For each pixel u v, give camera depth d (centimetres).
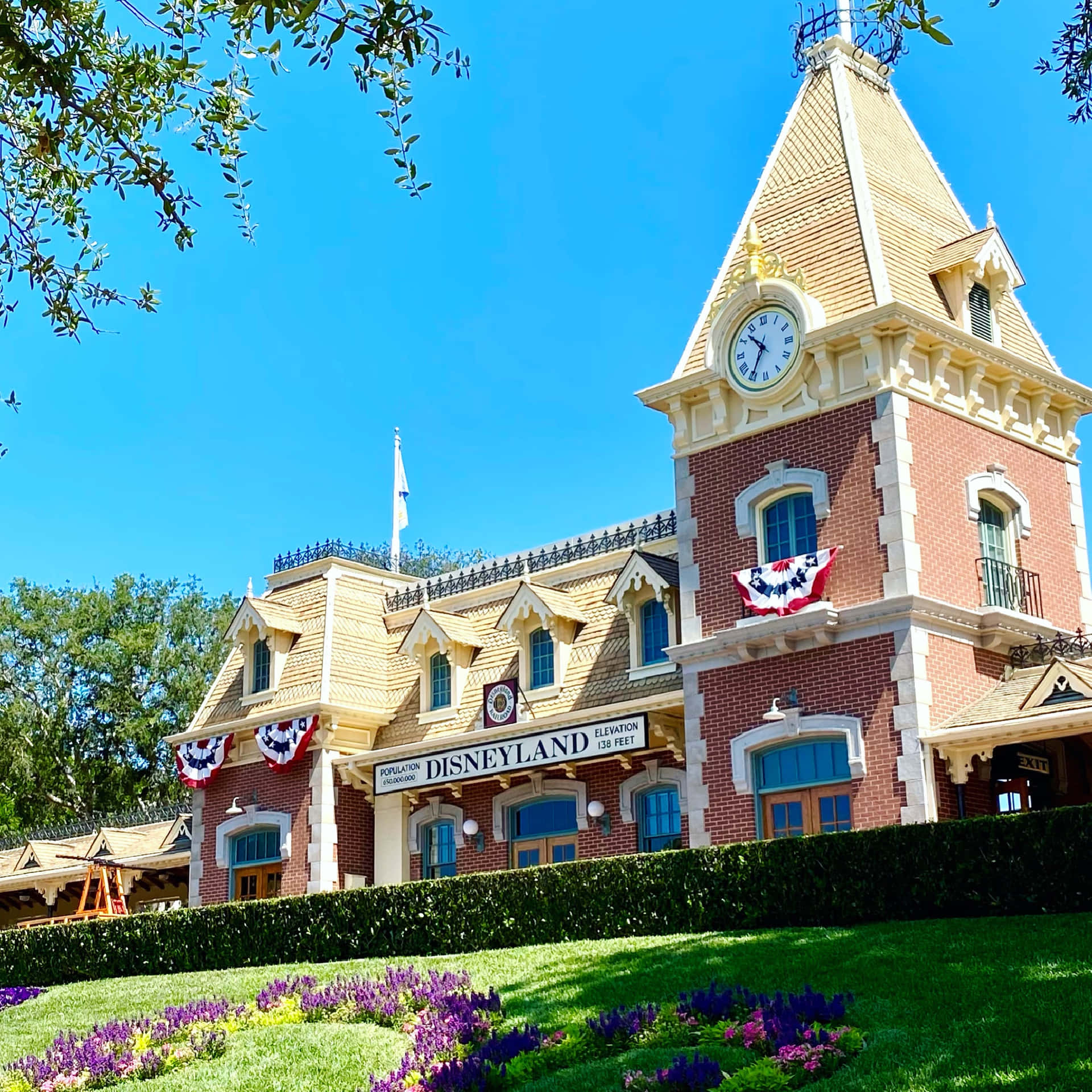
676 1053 1402
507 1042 1501
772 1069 1273
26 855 4238
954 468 2502
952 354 2541
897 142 2875
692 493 2664
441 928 2372
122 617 5984
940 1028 1362
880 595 2359
